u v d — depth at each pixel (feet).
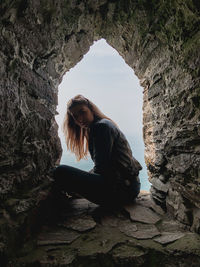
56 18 4.73
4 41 3.30
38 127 4.75
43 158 5.02
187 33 4.19
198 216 3.85
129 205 5.67
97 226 4.46
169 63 5.06
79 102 5.29
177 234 3.99
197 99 3.94
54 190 5.17
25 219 3.48
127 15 5.85
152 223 4.62
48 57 5.16
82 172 5.07
